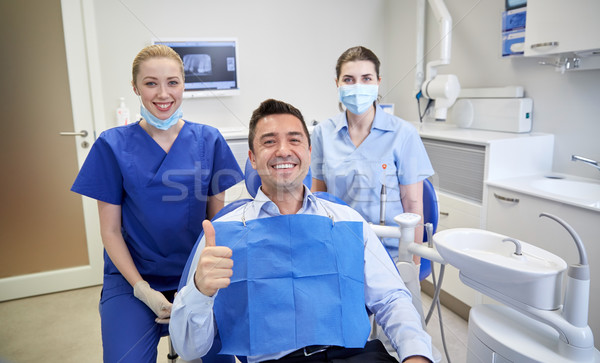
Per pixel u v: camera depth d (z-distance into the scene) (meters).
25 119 0.94
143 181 0.89
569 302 0.67
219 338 0.78
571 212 0.85
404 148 0.86
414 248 0.82
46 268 1.12
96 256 1.23
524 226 0.90
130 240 0.96
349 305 0.73
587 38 1.09
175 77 0.80
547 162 1.01
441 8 0.97
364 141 0.87
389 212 0.89
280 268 0.72
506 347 0.73
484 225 0.93
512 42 1.30
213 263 0.59
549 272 0.67
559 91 1.11
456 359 0.85
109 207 0.93
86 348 0.92
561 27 1.15
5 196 1.02
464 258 0.73
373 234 0.81
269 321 0.70
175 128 0.89
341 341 0.71
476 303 0.87
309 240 0.73
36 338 0.94
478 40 1.35
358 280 0.76
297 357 0.72
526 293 0.70
